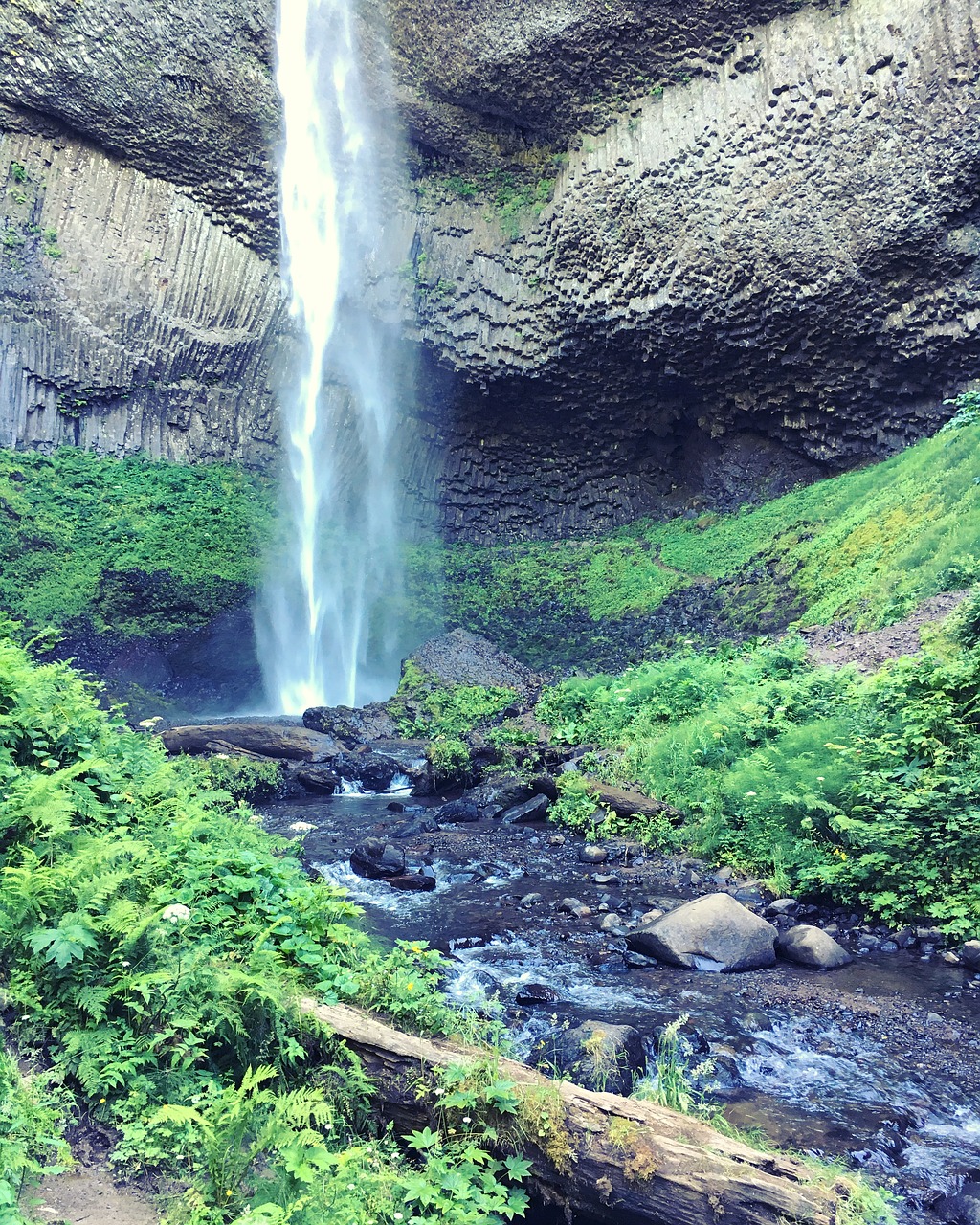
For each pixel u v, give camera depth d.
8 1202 2.81
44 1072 3.62
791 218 24.88
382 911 8.17
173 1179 3.35
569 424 31.47
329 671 27.80
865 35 23.88
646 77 27.28
